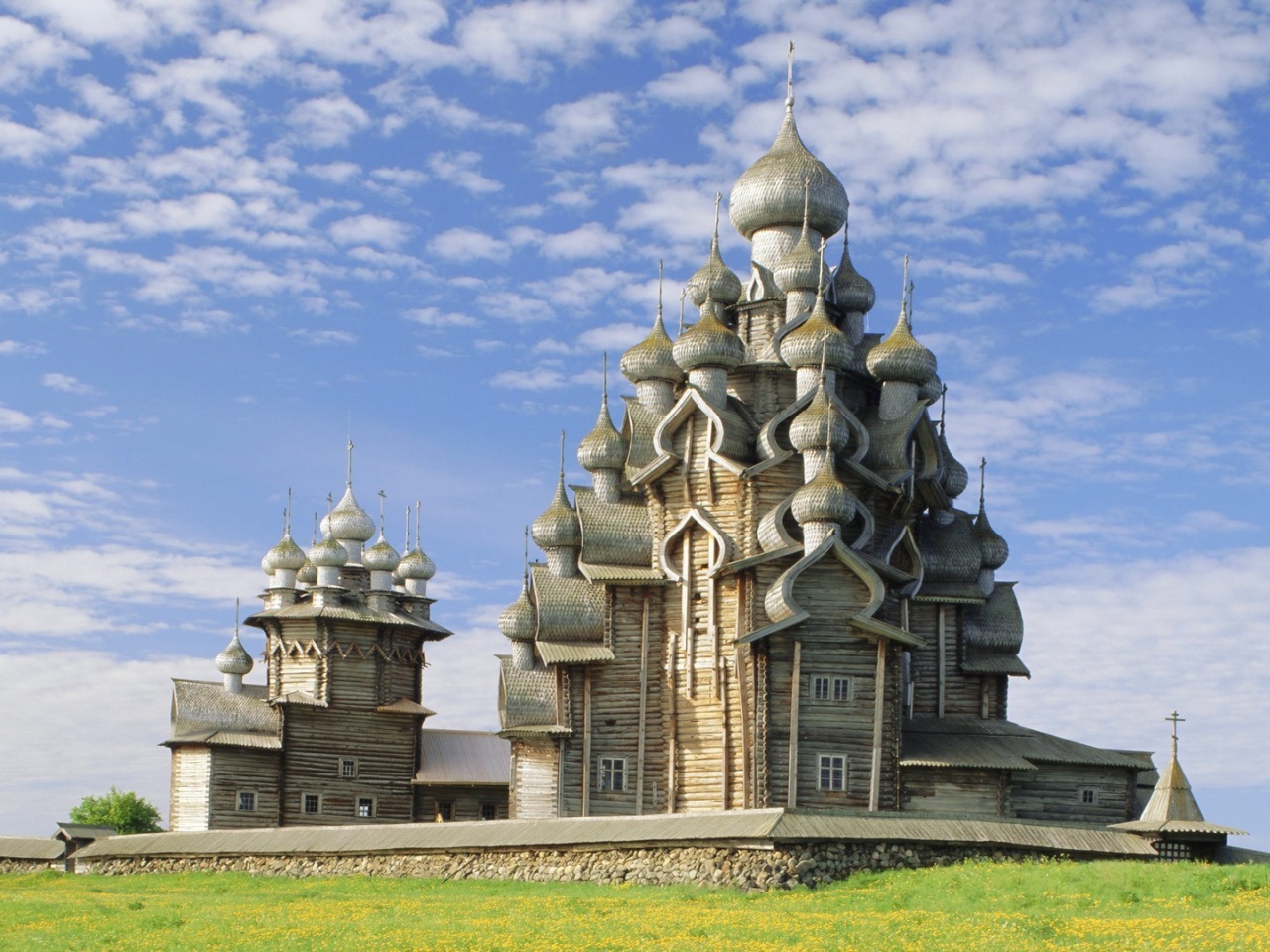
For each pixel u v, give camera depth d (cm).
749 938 3956
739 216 8719
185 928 4419
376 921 4478
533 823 6175
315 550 9444
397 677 9569
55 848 8112
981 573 8062
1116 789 7444
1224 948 3691
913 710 7706
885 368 7825
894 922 4231
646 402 8169
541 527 8131
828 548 7069
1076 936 3919
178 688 9194
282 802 9019
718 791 7275
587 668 7712
